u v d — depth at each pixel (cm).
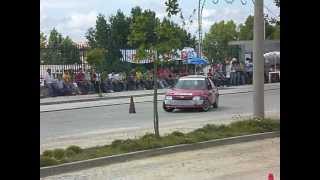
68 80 3791
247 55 5919
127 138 1503
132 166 1159
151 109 2686
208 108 2550
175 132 1484
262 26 1775
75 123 2102
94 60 4053
